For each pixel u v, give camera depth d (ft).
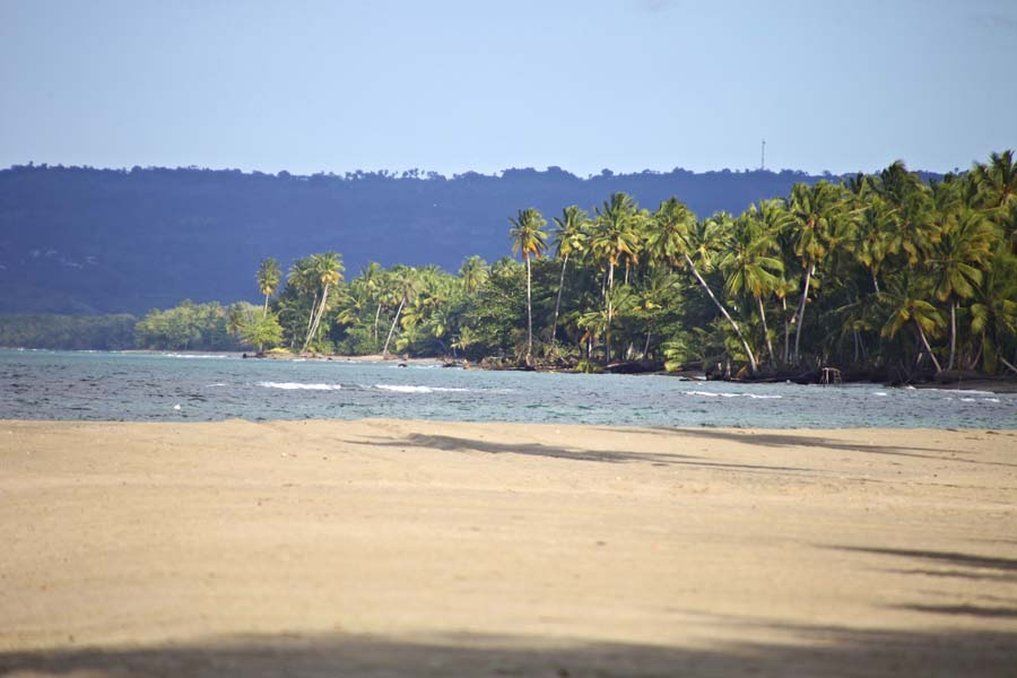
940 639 88.58
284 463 230.89
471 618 92.79
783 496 201.05
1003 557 138.31
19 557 124.16
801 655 80.38
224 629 88.74
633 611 97.09
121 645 83.92
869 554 136.77
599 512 168.86
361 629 88.17
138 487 186.39
